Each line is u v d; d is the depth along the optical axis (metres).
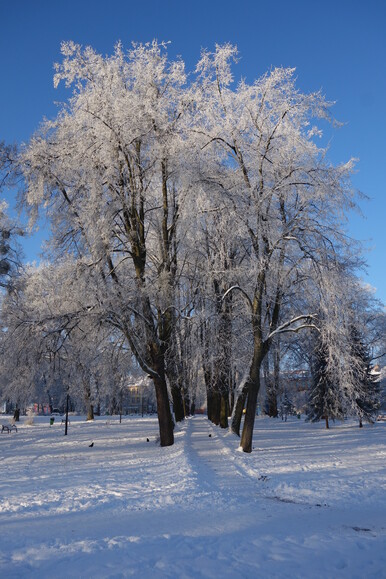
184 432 28.58
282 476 13.48
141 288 20.16
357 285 21.00
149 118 20.33
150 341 21.77
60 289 20.53
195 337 24.42
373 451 19.97
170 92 21.17
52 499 10.36
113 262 23.52
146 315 21.17
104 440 27.22
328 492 11.42
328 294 19.22
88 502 10.06
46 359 21.38
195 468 14.19
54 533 7.65
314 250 19.72
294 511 9.52
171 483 12.17
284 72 20.44
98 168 20.16
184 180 20.03
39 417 71.12
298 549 6.86
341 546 7.03
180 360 25.08
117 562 6.21
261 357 20.48
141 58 21.09
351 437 28.06
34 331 19.83
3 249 26.14
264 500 10.55
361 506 10.12
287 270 20.58
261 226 19.70
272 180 20.55
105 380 26.75
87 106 19.92
